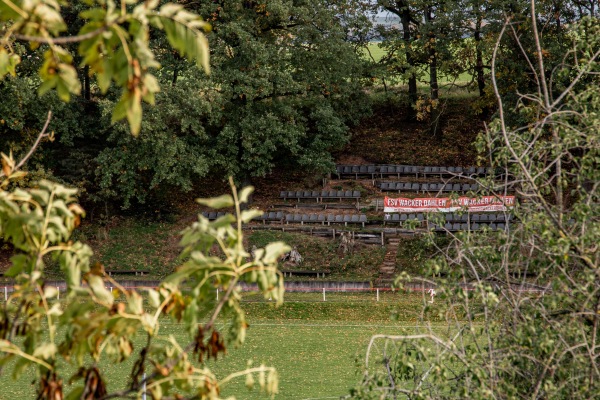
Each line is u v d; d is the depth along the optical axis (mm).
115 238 56000
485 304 11484
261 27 57938
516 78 53156
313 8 55938
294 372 33000
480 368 11102
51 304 7457
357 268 52281
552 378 11047
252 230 56031
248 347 37531
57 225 7363
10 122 50219
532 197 12875
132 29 6070
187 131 53250
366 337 39094
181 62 52938
